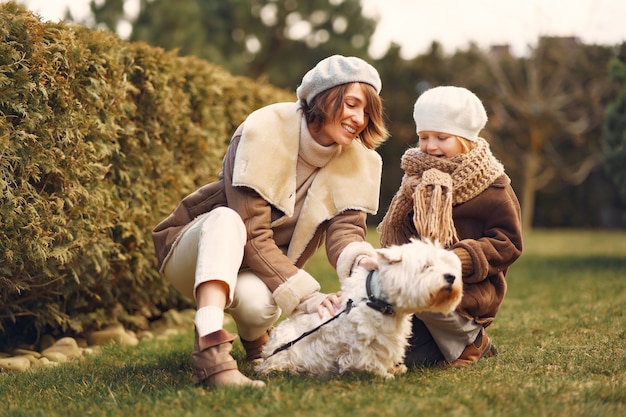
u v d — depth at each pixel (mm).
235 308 3438
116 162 5023
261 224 3426
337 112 3408
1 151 3957
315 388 2969
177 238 3500
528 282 7836
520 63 20312
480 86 20656
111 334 4969
